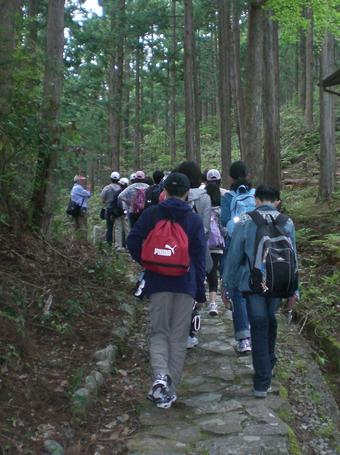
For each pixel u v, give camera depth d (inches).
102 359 199.2
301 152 993.5
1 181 242.5
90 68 682.2
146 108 1425.9
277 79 833.5
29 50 262.1
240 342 220.2
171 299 170.9
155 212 170.9
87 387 174.9
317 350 261.0
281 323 285.7
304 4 518.9
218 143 1406.3
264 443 150.6
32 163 269.7
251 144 531.2
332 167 650.8
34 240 273.1
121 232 469.7
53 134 256.4
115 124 910.4
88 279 277.4
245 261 181.6
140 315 271.1
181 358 172.4
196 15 1011.9
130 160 1396.4
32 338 199.2
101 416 168.9
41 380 172.4
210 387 190.9
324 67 649.0
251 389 188.5
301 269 366.9
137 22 872.3
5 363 170.7
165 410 173.3
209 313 272.5
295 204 659.4
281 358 233.3
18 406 156.8
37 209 280.5
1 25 243.0
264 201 185.3
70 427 156.9
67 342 206.7
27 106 243.4
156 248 164.9
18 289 218.5
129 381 194.1
